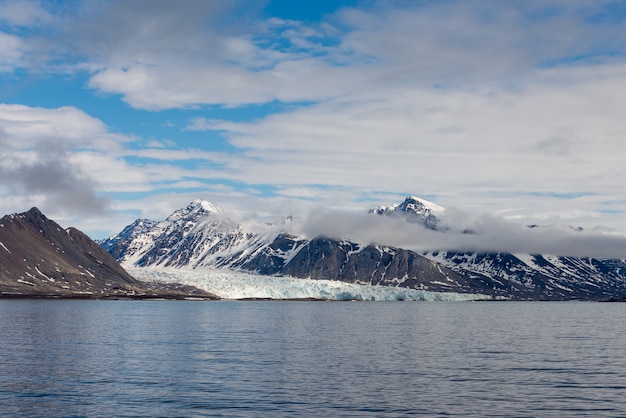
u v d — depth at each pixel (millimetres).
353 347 117312
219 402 63688
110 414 58625
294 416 58469
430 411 60594
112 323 179875
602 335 154000
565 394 68812
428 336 146750
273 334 147750
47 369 83188
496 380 77750
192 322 193375
